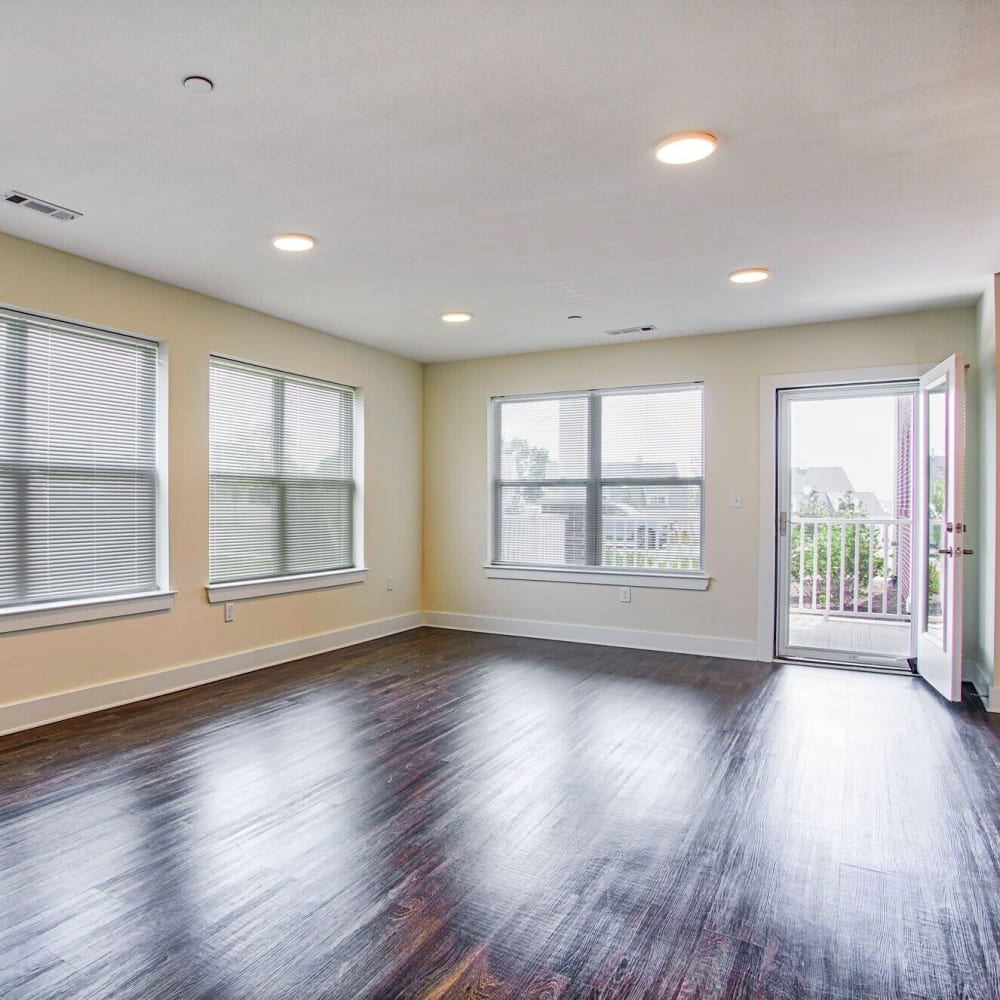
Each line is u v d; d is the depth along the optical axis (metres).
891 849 2.21
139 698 3.75
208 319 4.12
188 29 1.73
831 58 1.84
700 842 2.24
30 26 1.71
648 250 3.33
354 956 1.67
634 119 2.16
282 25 1.71
